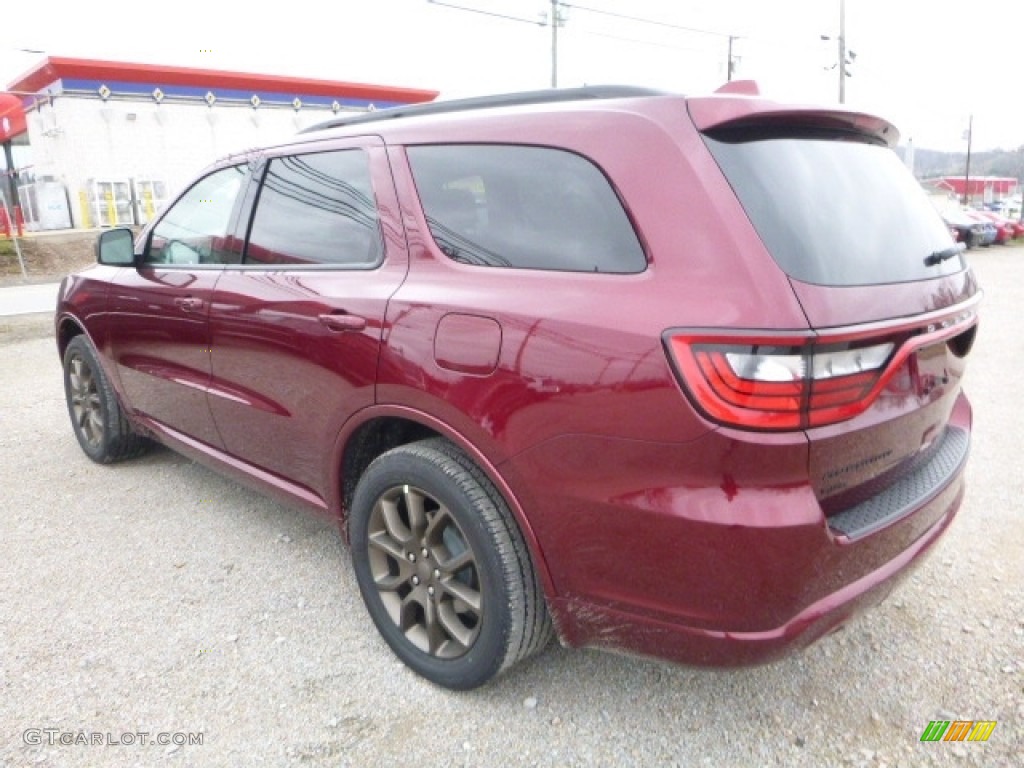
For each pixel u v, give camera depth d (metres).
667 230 1.92
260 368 3.00
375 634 2.82
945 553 3.33
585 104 2.22
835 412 1.82
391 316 2.41
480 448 2.18
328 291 2.67
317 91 26.06
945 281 2.26
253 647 2.74
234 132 24.72
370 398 2.49
